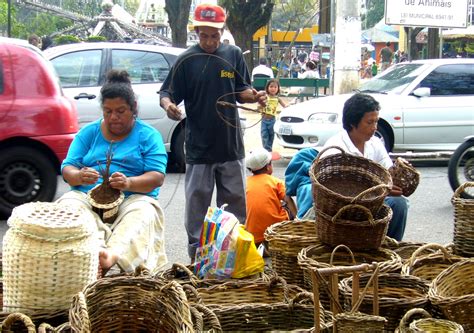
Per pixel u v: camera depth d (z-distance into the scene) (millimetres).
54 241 3744
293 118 12344
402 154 11523
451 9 16594
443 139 12734
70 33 38438
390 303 3994
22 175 8570
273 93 12625
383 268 4414
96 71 11188
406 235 8023
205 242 5141
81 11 56719
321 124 12125
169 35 56812
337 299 3668
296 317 4207
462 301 3861
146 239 4746
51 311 3783
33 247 3740
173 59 11555
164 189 10289
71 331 3287
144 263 4688
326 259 4812
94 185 5016
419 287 4352
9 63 8508
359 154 5465
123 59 11328
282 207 6750
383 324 3396
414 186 5469
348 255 4785
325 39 23703
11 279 3807
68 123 8711
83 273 3830
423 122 12625
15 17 40062
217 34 5797
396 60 35094
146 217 4781
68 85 11016
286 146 12469
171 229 8156
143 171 5102
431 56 23500
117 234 4664
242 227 5250
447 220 8789
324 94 19984
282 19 41438
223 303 4488
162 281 3668
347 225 4676
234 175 5984
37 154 8578
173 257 7055
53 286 3762
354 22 15297
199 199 5953
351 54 15359
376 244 4758
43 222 3779
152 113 11234
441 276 4180
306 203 5945
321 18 26859
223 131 5883
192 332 3256
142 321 3664
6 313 3760
